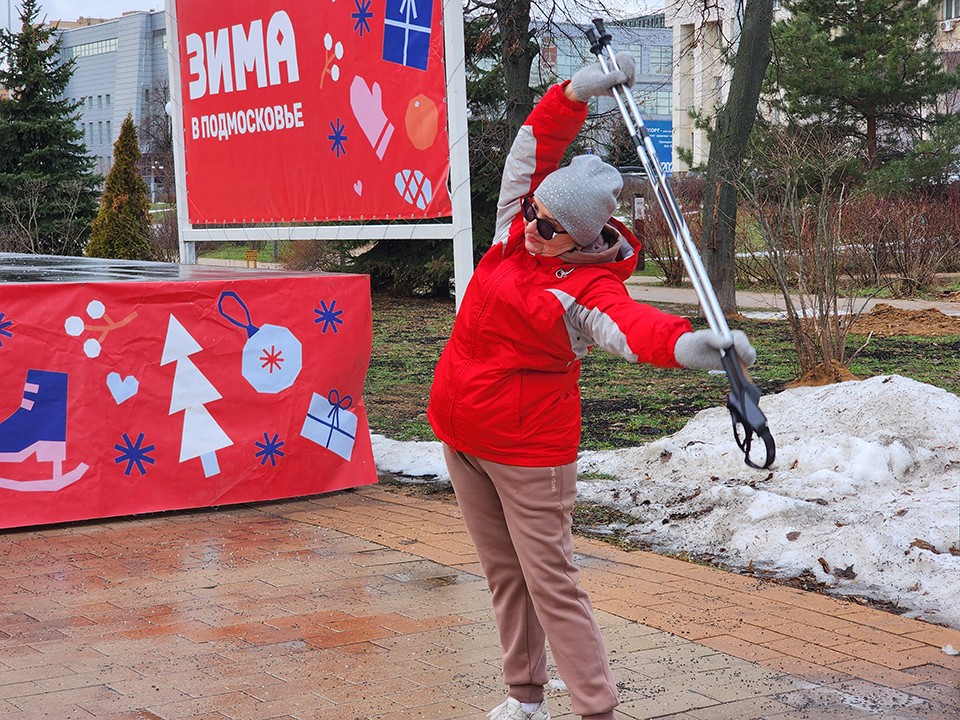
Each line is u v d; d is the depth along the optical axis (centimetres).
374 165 735
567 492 312
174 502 635
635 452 715
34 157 2967
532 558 308
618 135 1778
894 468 632
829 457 643
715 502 605
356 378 686
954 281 2002
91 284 609
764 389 983
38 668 396
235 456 649
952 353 1195
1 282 605
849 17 2644
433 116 688
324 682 381
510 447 304
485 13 1878
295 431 664
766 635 432
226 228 901
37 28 3025
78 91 10950
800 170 1622
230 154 870
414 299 2089
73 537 587
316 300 667
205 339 638
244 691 373
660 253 2100
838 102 2619
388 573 515
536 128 326
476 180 2003
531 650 333
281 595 482
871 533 526
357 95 739
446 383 315
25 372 598
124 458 622
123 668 396
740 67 1562
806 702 366
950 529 540
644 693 373
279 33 800
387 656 407
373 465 691
